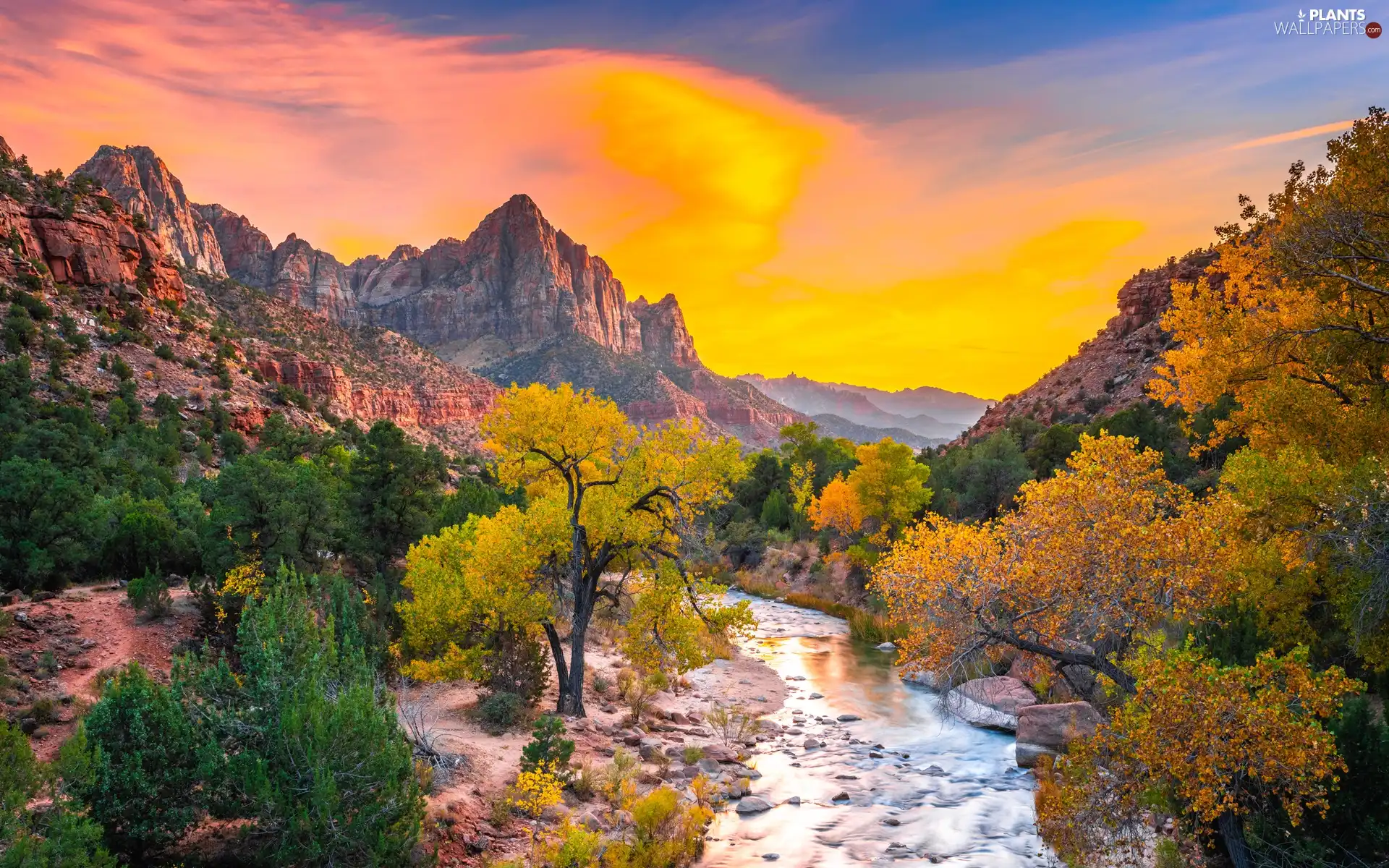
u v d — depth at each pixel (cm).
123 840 991
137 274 10606
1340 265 1417
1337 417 1433
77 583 2277
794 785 1809
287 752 1071
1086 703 1953
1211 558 1390
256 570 1977
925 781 1834
